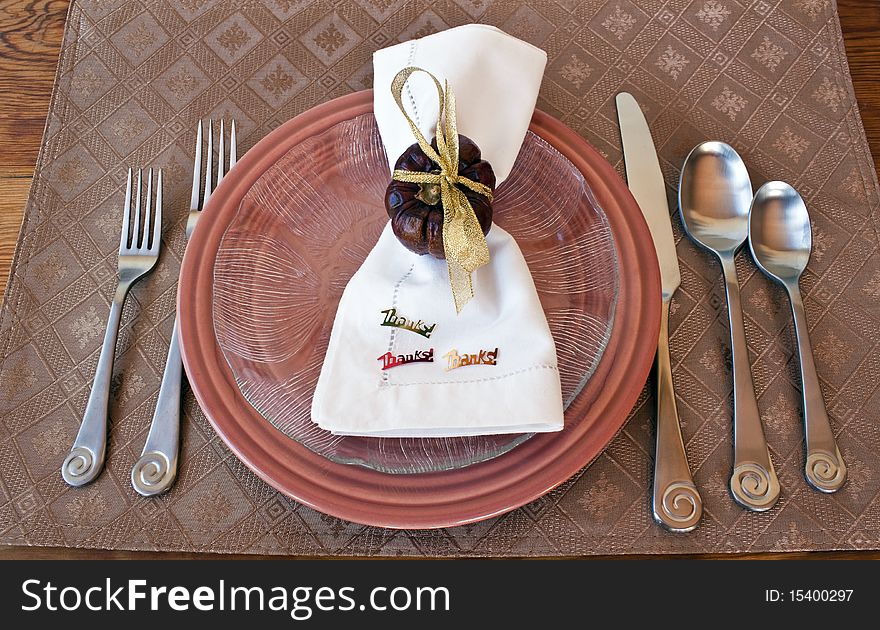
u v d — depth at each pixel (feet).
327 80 2.61
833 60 2.61
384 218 2.27
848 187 2.39
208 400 1.93
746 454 1.97
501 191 2.28
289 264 2.18
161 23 2.71
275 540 1.90
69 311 2.22
